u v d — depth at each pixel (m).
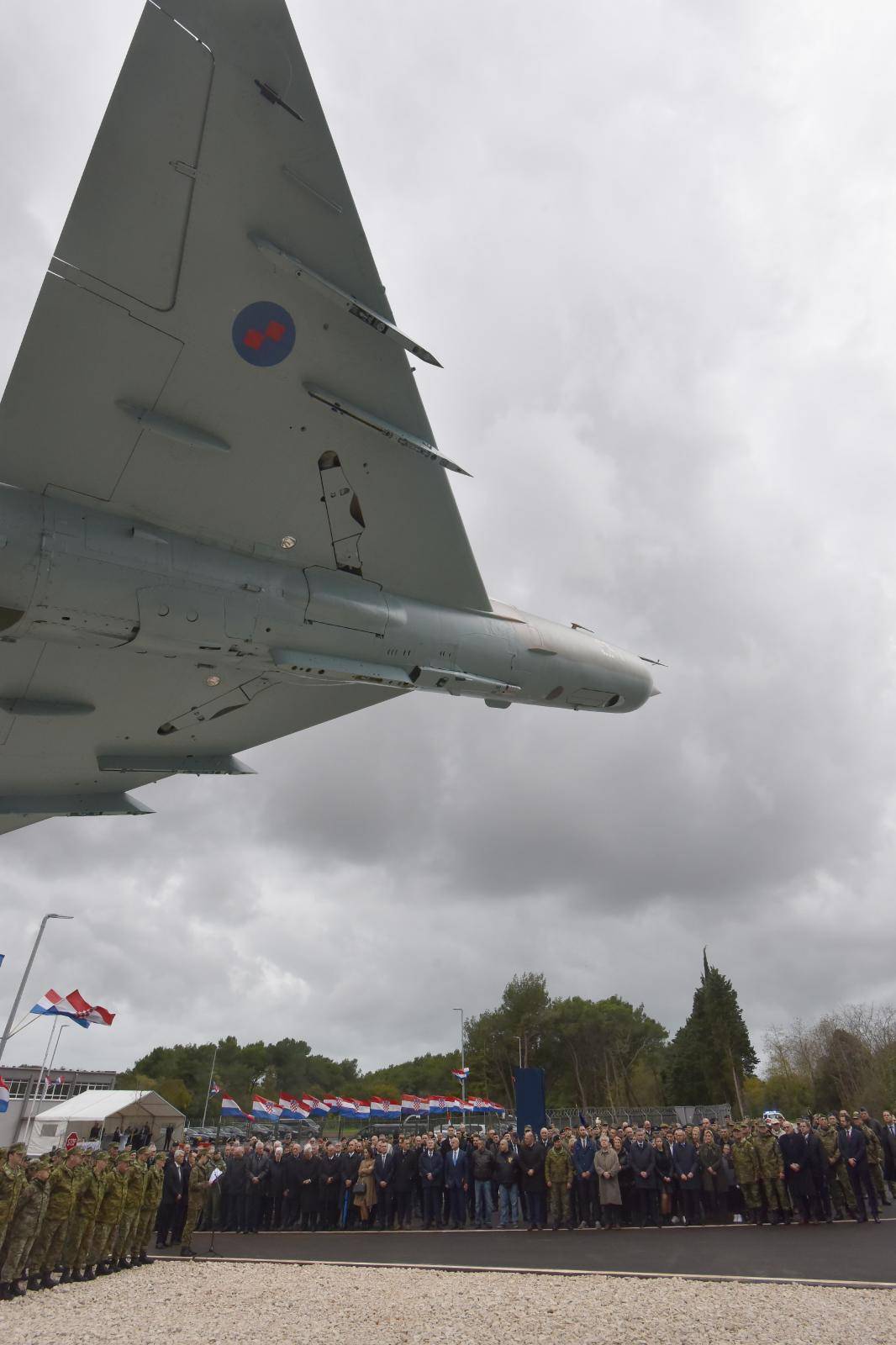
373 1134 24.62
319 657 9.38
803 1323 5.71
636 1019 54.09
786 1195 10.24
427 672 10.39
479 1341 5.56
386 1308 6.63
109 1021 23.41
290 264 7.26
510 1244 9.57
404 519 9.50
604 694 12.54
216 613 8.45
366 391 8.42
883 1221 10.17
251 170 6.89
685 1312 6.09
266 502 8.66
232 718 11.23
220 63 6.41
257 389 7.91
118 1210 8.87
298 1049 86.75
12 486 7.57
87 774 11.61
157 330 7.21
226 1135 38.44
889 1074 29.12
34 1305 7.27
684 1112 30.39
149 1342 5.80
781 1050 43.03
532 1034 53.25
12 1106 27.55
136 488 8.02
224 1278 8.47
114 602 7.84
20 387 7.09
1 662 9.09
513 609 11.64
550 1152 10.77
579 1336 5.58
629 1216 10.89
